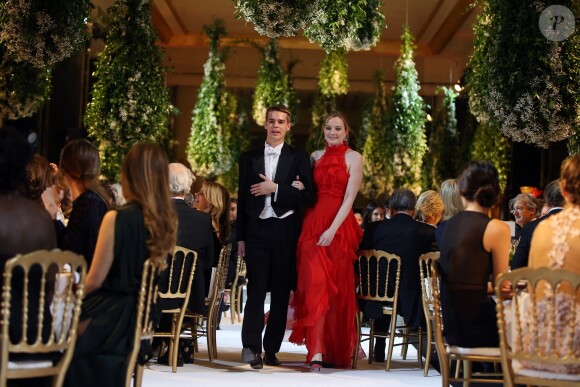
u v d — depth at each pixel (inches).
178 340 250.4
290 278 266.8
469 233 177.6
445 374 178.9
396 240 273.7
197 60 874.8
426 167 660.7
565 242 150.5
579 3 315.0
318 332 259.0
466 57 796.6
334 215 263.4
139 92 378.3
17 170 149.1
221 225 300.8
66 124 582.2
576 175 152.6
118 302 161.6
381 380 246.8
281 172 264.5
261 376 245.9
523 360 147.8
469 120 632.4
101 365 159.6
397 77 566.3
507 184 618.8
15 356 143.0
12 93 317.1
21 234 147.5
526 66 308.3
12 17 290.8
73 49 309.1
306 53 856.3
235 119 734.5
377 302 277.4
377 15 347.9
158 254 163.6
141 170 164.6
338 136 267.6
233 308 440.8
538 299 154.1
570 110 307.4
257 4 274.4
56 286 142.9
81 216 180.1
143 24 382.3
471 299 176.1
